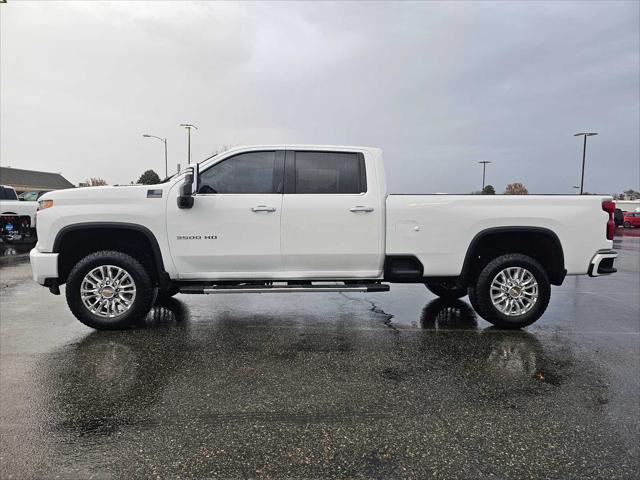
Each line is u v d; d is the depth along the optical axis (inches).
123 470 93.5
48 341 175.8
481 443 105.5
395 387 136.1
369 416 117.8
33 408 120.4
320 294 275.6
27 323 201.2
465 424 114.3
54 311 223.9
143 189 186.9
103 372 144.9
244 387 134.8
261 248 189.2
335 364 154.3
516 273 196.4
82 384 135.7
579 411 121.8
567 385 138.8
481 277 195.0
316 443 104.5
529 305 196.5
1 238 530.3
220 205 186.9
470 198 194.9
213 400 126.0
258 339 181.3
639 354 167.5
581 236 196.7
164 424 112.5
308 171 193.8
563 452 102.1
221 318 213.9
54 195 185.0
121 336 183.0
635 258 516.1
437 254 194.9
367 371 148.4
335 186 194.4
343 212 190.7
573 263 197.8
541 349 172.2
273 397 128.3
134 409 120.3
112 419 114.9
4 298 255.1
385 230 193.2
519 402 127.0
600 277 367.2
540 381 141.7
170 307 235.9
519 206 195.6
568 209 196.5
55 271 183.9
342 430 110.5
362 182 195.0
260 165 192.7
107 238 194.5
